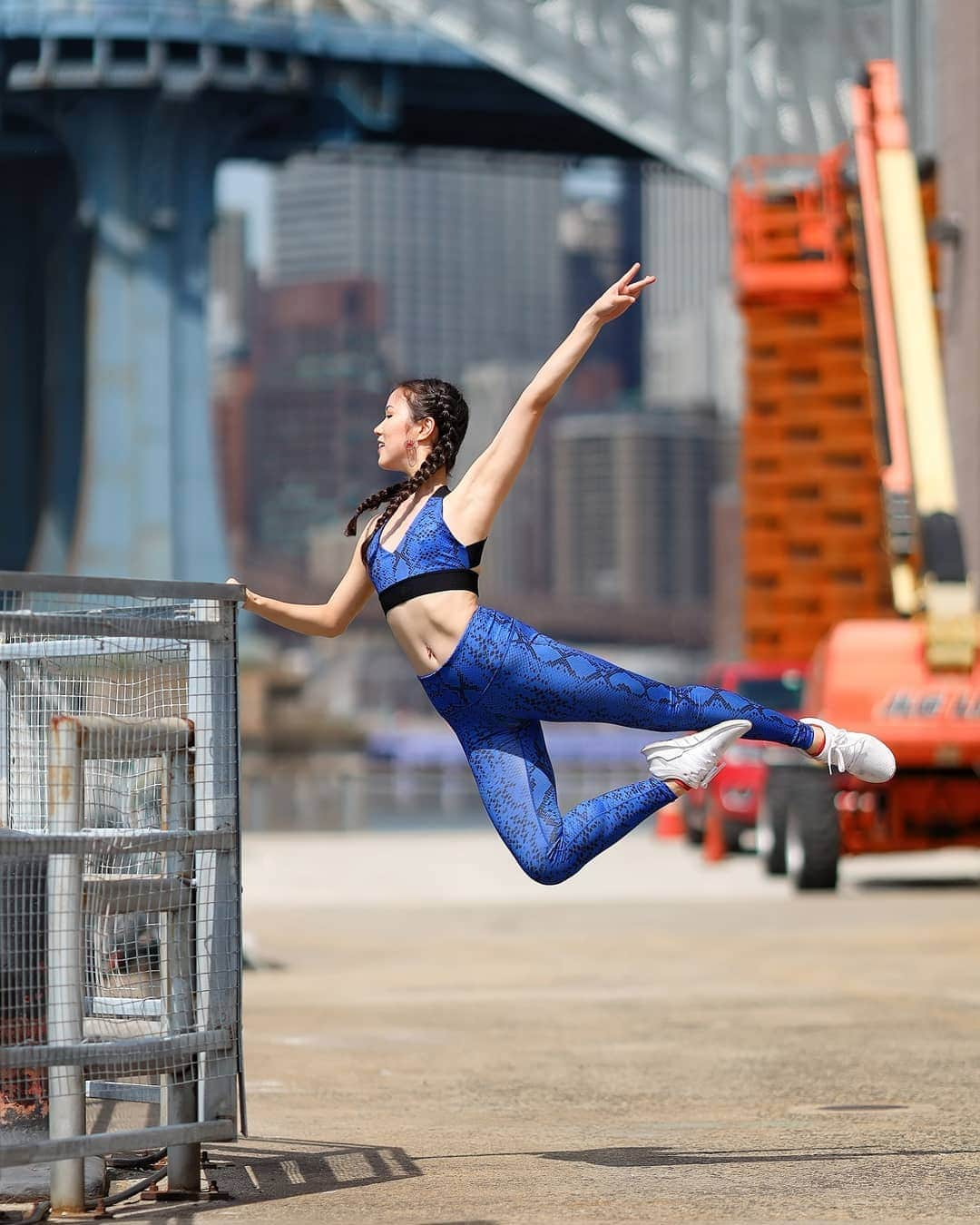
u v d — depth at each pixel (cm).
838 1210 656
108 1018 713
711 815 3097
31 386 9662
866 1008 1293
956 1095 925
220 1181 721
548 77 4300
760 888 2583
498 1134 829
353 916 2231
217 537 8725
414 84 8300
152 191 8475
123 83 8112
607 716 690
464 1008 1338
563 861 681
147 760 720
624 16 4281
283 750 16412
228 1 7994
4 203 9631
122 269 8525
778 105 4059
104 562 8569
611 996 1398
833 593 3903
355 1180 721
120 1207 674
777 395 3925
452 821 7431
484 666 681
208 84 8050
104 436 8594
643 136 4250
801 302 3356
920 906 2211
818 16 4056
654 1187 702
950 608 2264
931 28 3616
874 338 2680
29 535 9631
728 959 1658
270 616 725
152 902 681
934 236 3391
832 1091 945
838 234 3247
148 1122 748
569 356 691
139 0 7975
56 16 8012
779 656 3944
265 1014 1312
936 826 2397
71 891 651
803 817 2412
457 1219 643
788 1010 1291
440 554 692
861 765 702
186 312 8619
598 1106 908
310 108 8631
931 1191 691
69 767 660
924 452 2491
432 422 712
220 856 696
